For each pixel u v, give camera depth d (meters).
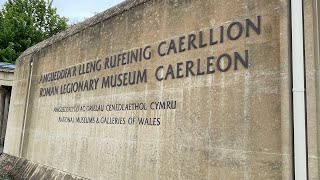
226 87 4.51
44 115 8.98
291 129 3.71
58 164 7.89
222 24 4.73
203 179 4.58
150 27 5.99
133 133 5.90
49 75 9.12
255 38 4.27
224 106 4.49
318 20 3.72
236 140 4.27
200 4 5.12
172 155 5.09
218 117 4.54
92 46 7.50
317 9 3.73
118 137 6.23
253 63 4.24
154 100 5.60
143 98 5.83
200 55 4.96
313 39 3.61
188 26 5.25
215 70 4.70
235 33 4.53
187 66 5.12
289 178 3.64
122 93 6.34
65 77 8.32
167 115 5.30
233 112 4.37
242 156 4.17
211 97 4.68
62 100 8.26
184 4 5.39
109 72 6.80
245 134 4.18
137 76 6.06
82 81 7.61
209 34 4.89
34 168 8.78
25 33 25.55
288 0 3.94
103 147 6.58
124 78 6.36
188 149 4.86
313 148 3.46
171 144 5.14
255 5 4.35
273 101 3.95
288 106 3.75
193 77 4.99
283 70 3.86
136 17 6.37
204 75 4.84
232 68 4.48
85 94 7.41
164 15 5.74
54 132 8.34
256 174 3.98
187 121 4.96
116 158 6.19
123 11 6.75
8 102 17.59
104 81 6.89
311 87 3.56
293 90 3.71
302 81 3.63
